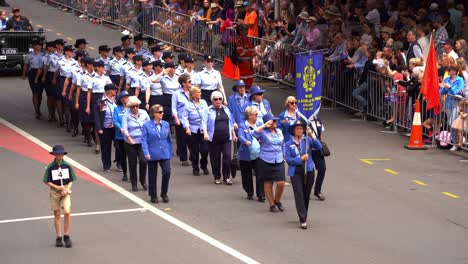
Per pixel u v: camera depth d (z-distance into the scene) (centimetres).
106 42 6103
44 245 2561
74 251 2505
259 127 2822
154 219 2797
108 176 3338
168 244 2553
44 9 7581
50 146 3803
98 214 2855
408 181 3222
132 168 3120
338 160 3516
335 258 2434
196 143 3322
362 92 4178
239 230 2681
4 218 2816
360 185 3180
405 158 3544
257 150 2941
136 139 3109
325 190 3120
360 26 4644
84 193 3100
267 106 3225
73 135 3981
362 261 2412
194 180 3281
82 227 2719
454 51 4047
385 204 2952
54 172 2528
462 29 4300
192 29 5725
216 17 5534
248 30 5244
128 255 2464
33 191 3119
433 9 4316
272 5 5294
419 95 3662
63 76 4081
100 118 3366
